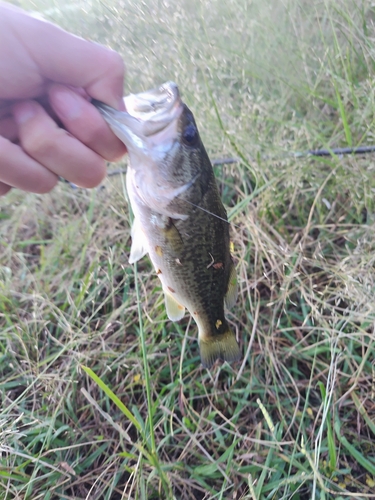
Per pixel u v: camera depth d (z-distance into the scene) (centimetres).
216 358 28
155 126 20
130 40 39
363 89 36
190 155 21
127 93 40
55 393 30
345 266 30
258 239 33
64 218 43
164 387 31
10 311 37
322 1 41
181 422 29
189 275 24
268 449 28
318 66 41
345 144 38
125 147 20
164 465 27
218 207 24
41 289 37
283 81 38
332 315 29
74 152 18
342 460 27
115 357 33
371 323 30
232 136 37
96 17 40
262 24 41
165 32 38
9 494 27
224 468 28
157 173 21
